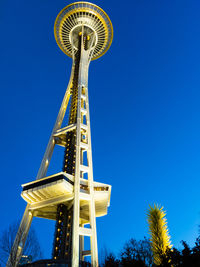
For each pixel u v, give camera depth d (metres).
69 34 102.75
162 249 17.55
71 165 70.31
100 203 66.44
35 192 59.72
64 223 60.25
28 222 60.59
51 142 75.31
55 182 57.28
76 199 56.66
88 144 70.38
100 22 103.44
